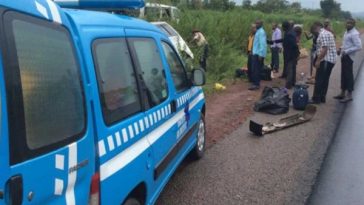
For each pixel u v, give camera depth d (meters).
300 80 14.50
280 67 18.06
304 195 5.30
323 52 10.38
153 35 4.47
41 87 2.29
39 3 2.35
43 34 2.34
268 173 6.00
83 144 2.67
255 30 13.74
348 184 5.69
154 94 4.20
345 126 8.65
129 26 3.86
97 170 2.91
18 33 2.13
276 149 7.09
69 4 3.63
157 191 4.24
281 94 10.02
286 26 12.65
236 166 6.25
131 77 3.67
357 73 17.47
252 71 12.91
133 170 3.46
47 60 2.36
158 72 4.42
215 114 9.63
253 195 5.27
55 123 2.39
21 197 2.10
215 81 14.17
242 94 12.16
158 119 4.20
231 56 16.83
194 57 14.10
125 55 3.62
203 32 17.86
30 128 2.18
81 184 2.67
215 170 6.07
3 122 2.01
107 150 3.05
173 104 4.77
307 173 6.03
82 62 2.81
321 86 10.62
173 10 17.56
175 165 4.96
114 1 3.87
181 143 5.21
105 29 3.33
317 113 9.73
